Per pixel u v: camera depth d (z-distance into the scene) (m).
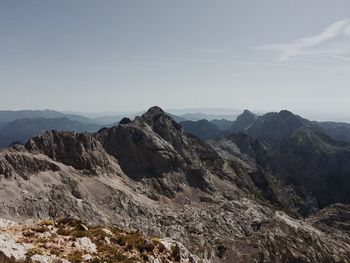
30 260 26.28
